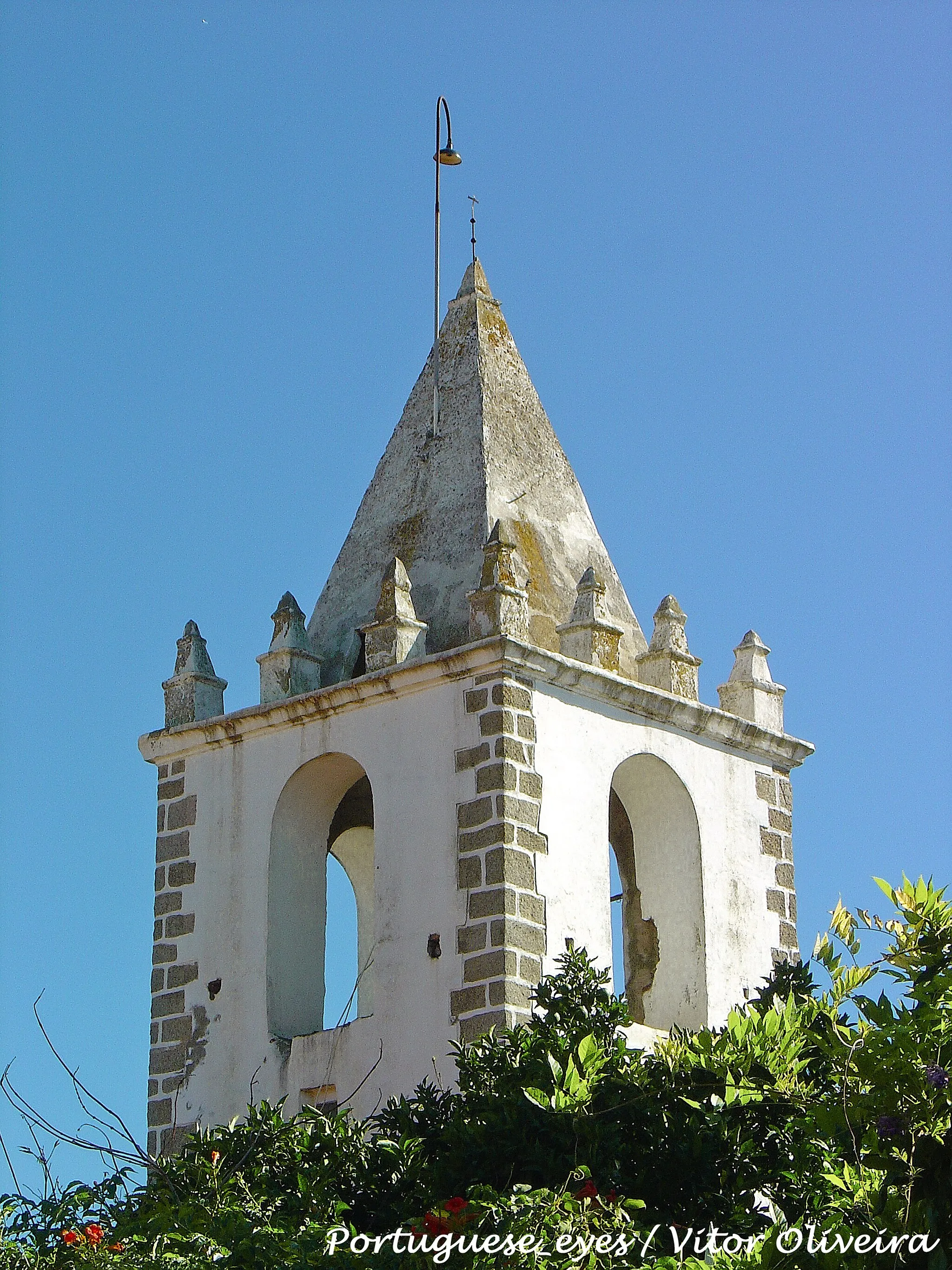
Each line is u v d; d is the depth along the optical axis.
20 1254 20.88
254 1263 20.00
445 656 27.56
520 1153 21.33
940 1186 17.23
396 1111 23.50
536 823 27.08
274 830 28.69
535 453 30.69
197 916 28.95
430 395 31.11
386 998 27.06
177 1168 23.17
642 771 28.95
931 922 18.34
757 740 29.89
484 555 28.22
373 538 30.36
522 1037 23.36
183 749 29.67
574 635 28.47
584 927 27.09
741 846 29.39
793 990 23.14
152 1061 28.64
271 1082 27.64
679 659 29.34
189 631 30.44
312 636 30.08
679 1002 28.44
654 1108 21.14
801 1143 19.62
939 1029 17.70
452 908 26.88
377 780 27.86
